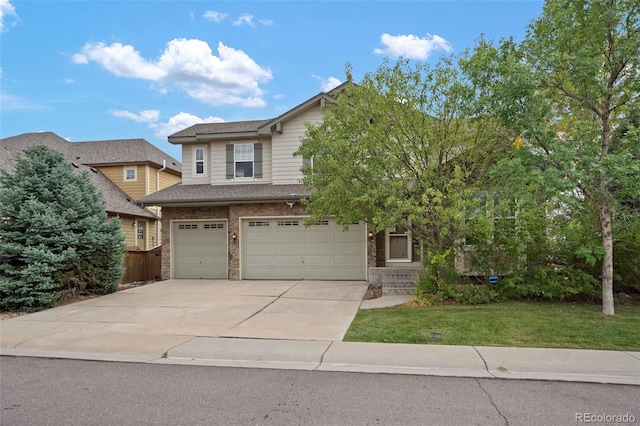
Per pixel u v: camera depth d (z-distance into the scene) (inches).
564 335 276.2
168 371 224.5
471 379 207.0
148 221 925.2
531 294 398.0
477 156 384.2
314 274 582.9
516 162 315.9
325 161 386.9
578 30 324.2
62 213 443.2
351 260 576.7
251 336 290.7
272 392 190.5
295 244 587.5
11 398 185.5
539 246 398.3
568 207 358.3
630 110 346.6
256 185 644.7
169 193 629.9
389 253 571.2
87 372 223.8
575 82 324.2
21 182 432.1
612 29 322.7
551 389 192.2
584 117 353.1
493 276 402.9
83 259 458.0
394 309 378.0
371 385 199.3
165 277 624.7
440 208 353.4
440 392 189.2
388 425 154.9
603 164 294.4
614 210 339.9
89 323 339.6
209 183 681.0
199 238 626.5
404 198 377.1
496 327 299.3
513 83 319.9
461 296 391.9
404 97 386.0
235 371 223.9
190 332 304.8
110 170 961.5
